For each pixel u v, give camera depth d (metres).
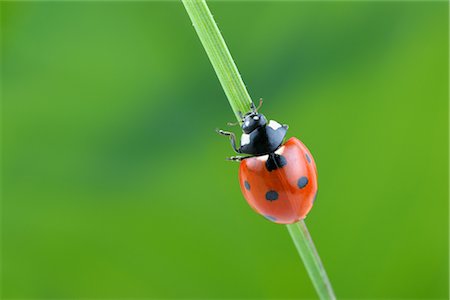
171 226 0.10
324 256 0.10
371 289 0.10
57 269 0.10
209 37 0.08
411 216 0.10
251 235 0.10
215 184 0.10
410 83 0.10
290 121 0.10
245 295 0.10
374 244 0.10
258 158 0.09
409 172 0.10
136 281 0.10
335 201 0.10
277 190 0.08
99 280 0.10
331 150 0.10
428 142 0.10
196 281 0.10
